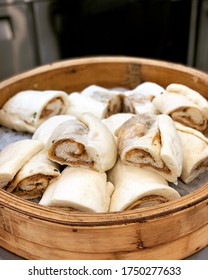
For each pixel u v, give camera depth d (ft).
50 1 2.41
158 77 1.59
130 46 2.67
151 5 2.50
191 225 1.01
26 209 0.95
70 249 0.98
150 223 0.93
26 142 1.19
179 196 1.08
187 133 1.24
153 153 1.07
